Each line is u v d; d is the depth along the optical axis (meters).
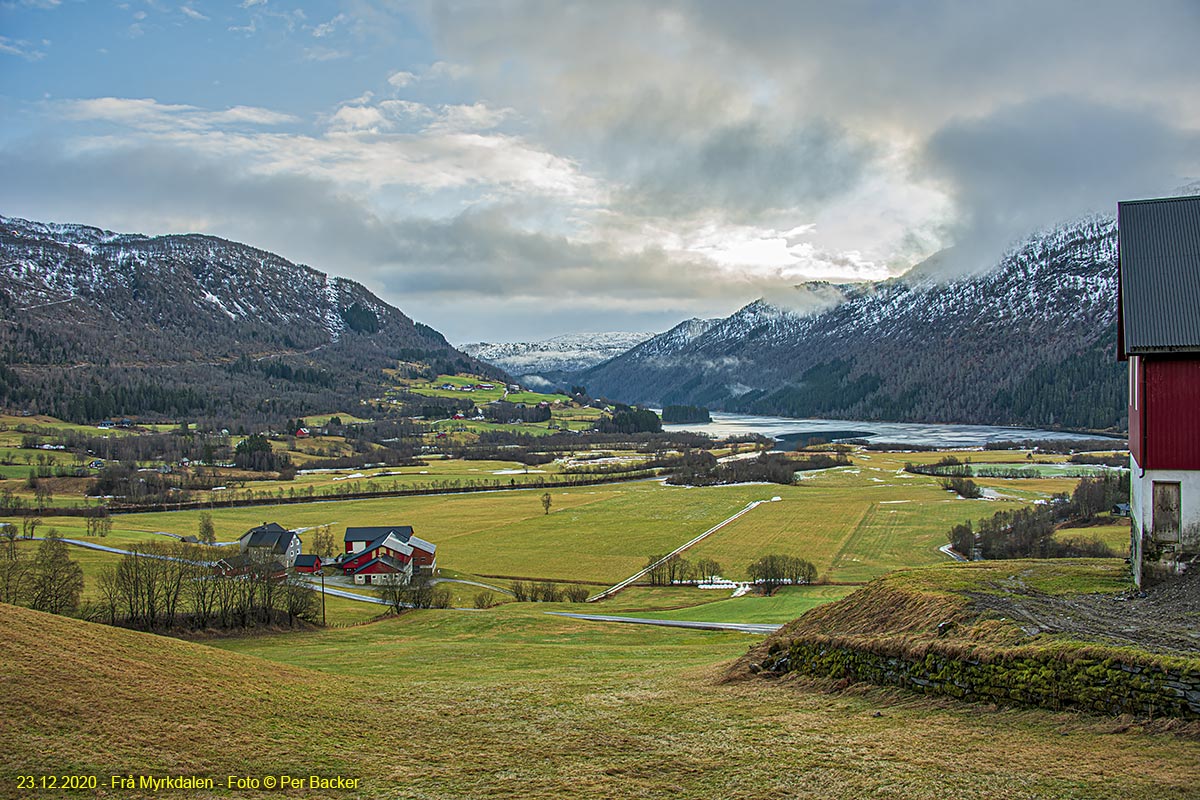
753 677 38.81
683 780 26.17
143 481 197.50
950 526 138.25
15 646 34.91
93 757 26.38
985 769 25.06
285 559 118.88
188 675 36.00
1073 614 34.03
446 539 143.75
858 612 40.03
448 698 37.16
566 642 65.81
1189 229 41.50
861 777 25.44
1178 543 37.97
